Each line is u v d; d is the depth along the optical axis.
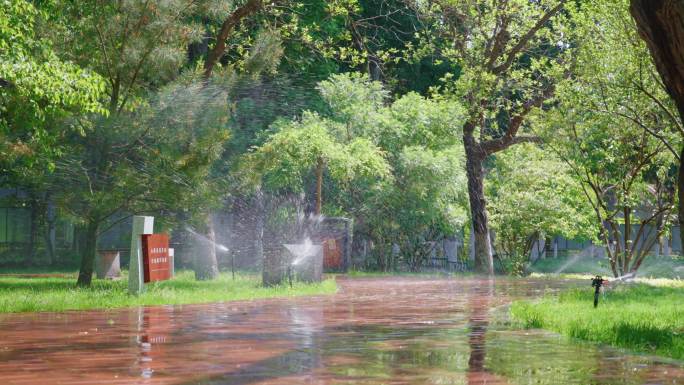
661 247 55.25
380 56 54.50
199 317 14.05
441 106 46.91
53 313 15.03
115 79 25.27
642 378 7.09
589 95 30.00
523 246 48.09
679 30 10.91
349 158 40.12
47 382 6.71
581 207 47.88
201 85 26.42
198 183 25.00
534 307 15.87
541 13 42.69
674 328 11.70
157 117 24.92
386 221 45.78
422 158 44.78
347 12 46.78
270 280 24.31
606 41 30.00
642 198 36.31
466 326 12.45
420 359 8.20
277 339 10.23
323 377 6.95
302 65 47.97
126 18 24.95
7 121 23.80
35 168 24.61
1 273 37.31
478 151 45.53
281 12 40.62
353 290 25.08
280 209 42.72
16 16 22.39
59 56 24.69
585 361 8.19
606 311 14.69
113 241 46.91
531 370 7.47
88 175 25.00
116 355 8.52
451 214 46.41
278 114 42.88
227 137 25.39
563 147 33.59
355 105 45.47
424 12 46.66
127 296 18.58
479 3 43.84
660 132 29.61
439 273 44.62
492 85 44.34
